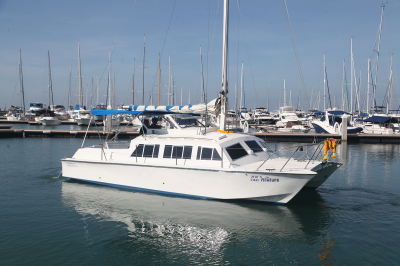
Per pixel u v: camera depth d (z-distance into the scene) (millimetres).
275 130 41719
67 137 32250
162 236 7492
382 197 10453
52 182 11984
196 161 9719
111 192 10531
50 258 6449
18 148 22688
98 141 28688
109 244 7078
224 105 10969
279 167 9359
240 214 8711
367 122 37000
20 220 8375
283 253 6730
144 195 10164
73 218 8523
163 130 11672
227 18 10500
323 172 10234
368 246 7008
